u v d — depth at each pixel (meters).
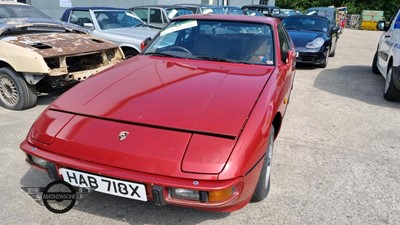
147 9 9.17
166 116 2.14
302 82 6.92
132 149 1.96
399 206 2.63
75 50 4.72
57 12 11.47
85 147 2.03
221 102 2.29
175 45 3.50
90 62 5.44
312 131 4.18
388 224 2.40
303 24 9.23
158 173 1.87
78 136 2.09
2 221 2.33
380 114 4.91
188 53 3.35
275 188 2.83
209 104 2.26
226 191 1.84
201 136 1.98
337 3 37.44
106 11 7.36
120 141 2.01
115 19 7.40
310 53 7.95
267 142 2.20
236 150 1.92
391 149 3.70
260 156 2.10
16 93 4.59
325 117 4.73
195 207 1.89
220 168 1.85
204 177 1.83
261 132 2.10
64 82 4.59
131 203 2.56
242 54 3.26
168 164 1.88
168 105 2.26
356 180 3.01
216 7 11.12
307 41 8.16
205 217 2.43
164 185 1.84
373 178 3.05
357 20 29.45
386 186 2.92
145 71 2.89
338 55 11.20
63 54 4.49
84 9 7.13
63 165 2.05
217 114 2.15
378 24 7.15
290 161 3.34
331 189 2.84
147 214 2.44
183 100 2.31
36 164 2.21
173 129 2.04
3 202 2.53
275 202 2.63
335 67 8.77
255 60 3.20
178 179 1.85
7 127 4.02
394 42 5.59
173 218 2.40
